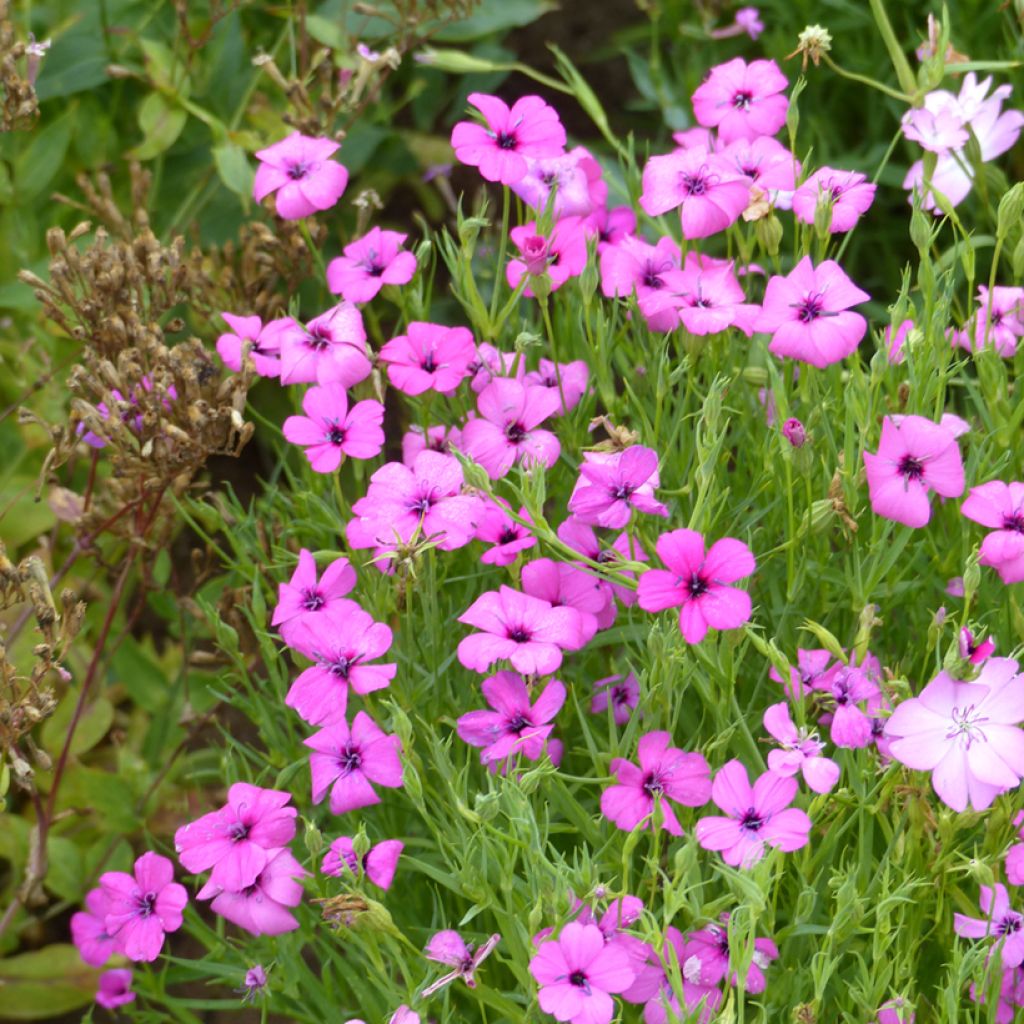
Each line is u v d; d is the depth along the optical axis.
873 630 0.78
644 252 0.79
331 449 0.76
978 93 0.83
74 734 0.86
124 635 0.85
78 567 0.90
